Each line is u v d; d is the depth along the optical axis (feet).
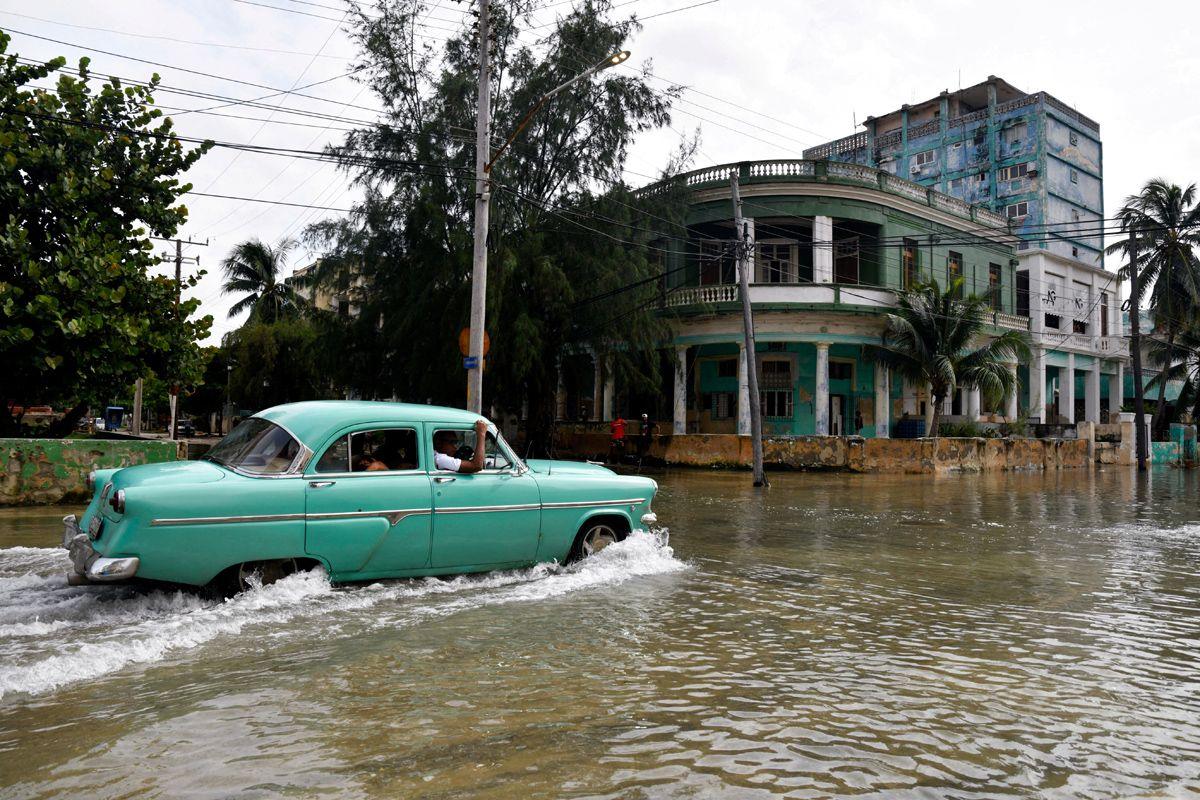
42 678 13.24
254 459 18.84
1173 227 122.31
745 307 63.52
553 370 80.02
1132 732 12.07
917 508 47.60
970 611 20.24
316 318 78.54
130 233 45.88
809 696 13.37
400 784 9.64
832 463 80.69
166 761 10.18
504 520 21.79
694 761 10.58
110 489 17.58
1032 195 147.84
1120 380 141.69
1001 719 12.50
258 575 18.53
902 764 10.68
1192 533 37.37
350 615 17.83
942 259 105.29
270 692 12.89
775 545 31.48
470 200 69.31
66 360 42.22
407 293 72.43
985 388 87.15
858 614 19.61
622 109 76.33
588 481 23.77
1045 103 147.33
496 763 10.34
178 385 49.49
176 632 15.99
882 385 93.76
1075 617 19.80
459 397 72.90
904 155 170.81
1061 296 129.70
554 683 13.69
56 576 20.63
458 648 15.65
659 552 25.53
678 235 84.02
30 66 43.21
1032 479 79.46
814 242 89.15
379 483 19.83
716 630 17.60
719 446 81.87
